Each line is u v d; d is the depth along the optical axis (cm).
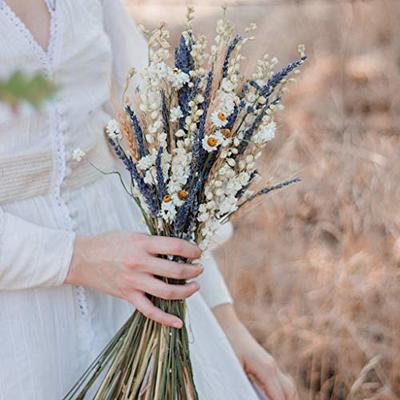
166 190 167
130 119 171
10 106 75
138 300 170
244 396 207
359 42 545
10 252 166
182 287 170
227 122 166
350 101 509
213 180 169
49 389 177
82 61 182
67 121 178
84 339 185
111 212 194
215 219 172
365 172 436
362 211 418
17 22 169
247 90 174
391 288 386
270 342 394
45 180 178
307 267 410
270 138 169
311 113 496
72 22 180
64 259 170
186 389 174
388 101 505
